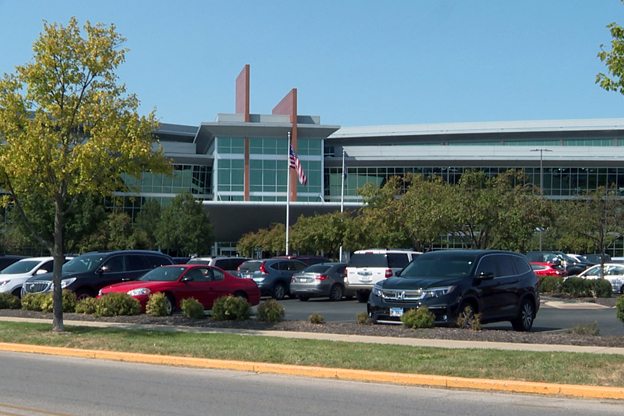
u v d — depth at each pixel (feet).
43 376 36.73
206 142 265.34
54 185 52.19
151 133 56.08
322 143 252.01
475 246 96.32
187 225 199.82
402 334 48.83
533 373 33.96
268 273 96.84
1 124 50.80
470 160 266.16
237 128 243.40
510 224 88.17
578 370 34.53
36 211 158.71
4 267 95.55
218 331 53.16
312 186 250.37
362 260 86.17
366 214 150.30
